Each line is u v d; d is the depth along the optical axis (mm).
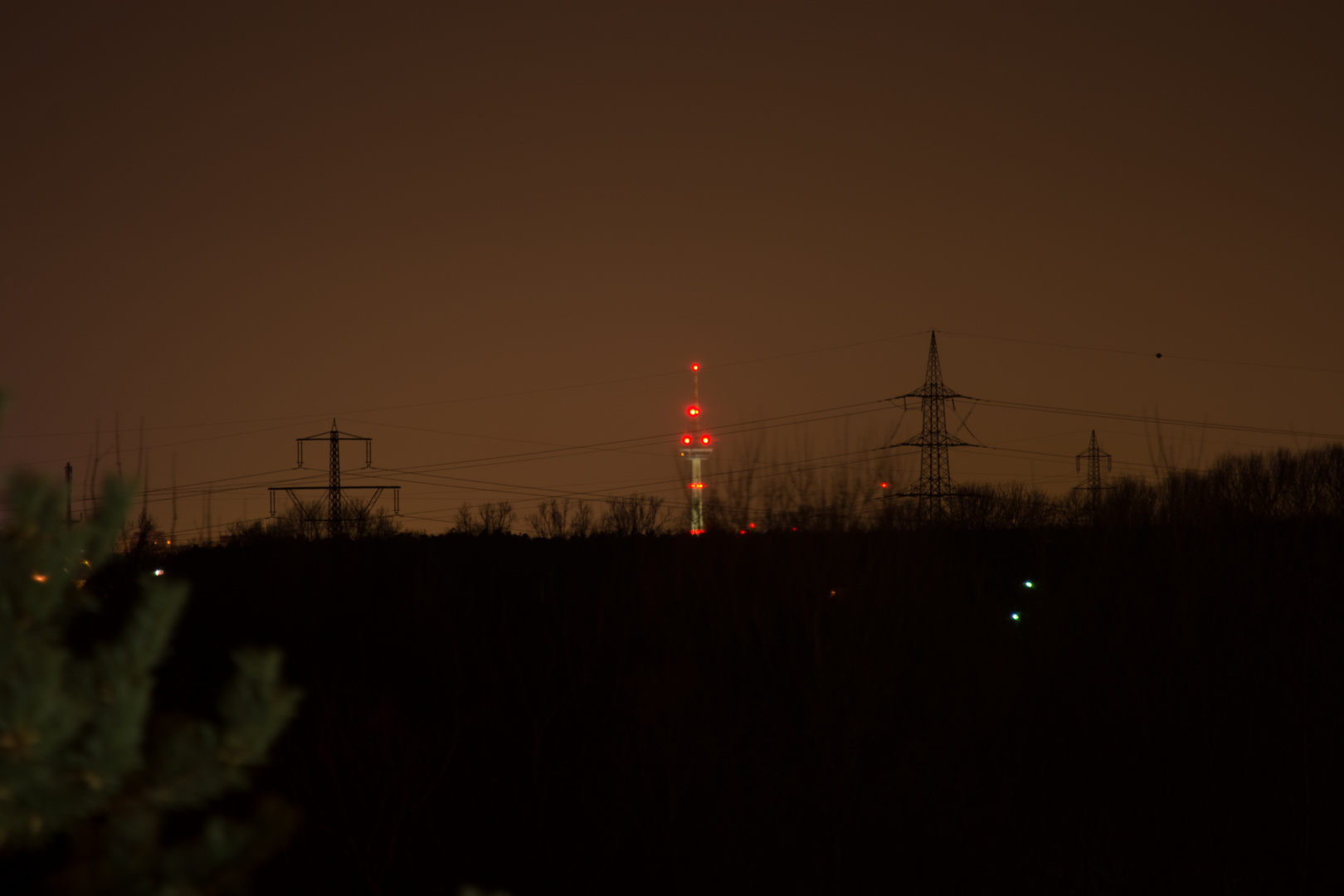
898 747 16750
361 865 15820
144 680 3791
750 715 16750
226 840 3889
